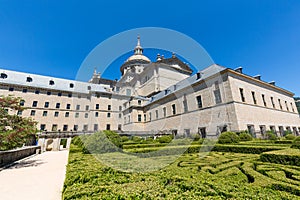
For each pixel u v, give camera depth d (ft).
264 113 83.71
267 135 66.33
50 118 123.85
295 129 104.42
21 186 18.54
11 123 32.01
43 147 68.85
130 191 9.24
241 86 78.13
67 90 133.80
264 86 94.02
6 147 29.27
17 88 119.14
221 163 22.67
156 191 9.23
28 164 34.12
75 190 9.57
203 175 13.24
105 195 8.65
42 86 127.13
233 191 9.11
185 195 8.52
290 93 115.34
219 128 71.67
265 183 12.76
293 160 19.45
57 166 31.55
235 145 39.65
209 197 8.16
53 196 15.34
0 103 31.68
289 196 9.20
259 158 24.41
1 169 29.12
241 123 68.28
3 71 121.70
